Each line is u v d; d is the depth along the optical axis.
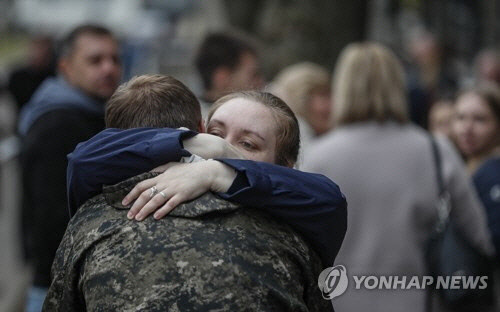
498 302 9.18
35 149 8.84
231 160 4.82
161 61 39.16
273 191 4.78
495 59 18.38
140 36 47.94
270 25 16.83
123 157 4.78
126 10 54.25
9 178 23.83
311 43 16.67
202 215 4.64
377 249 8.54
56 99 8.99
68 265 4.77
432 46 19.83
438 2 26.06
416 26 25.72
